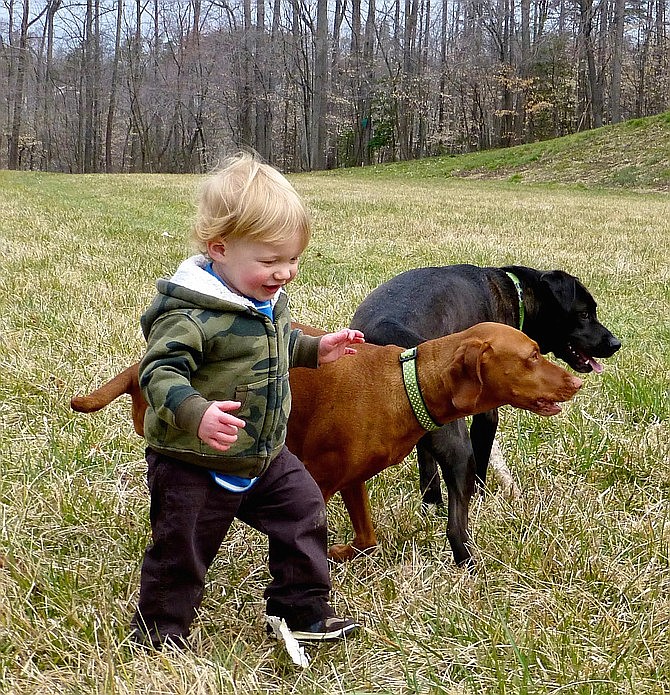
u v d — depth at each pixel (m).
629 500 3.95
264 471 2.80
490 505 3.86
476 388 3.06
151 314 2.65
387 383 3.18
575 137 34.41
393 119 52.47
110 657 2.54
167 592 2.77
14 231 12.15
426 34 56.84
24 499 3.64
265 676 2.76
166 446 2.69
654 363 5.74
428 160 39.84
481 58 49.50
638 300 7.92
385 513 3.82
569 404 5.01
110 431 4.44
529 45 49.06
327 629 2.84
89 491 3.79
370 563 3.41
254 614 3.08
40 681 2.58
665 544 3.49
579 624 2.97
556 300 4.81
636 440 4.46
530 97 47.53
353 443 3.17
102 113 60.44
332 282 8.26
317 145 49.41
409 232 12.95
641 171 28.11
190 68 55.38
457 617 2.97
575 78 49.91
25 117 60.84
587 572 3.31
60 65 62.09
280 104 56.31
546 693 2.59
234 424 2.44
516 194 24.64
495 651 2.75
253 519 2.89
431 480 3.96
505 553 3.45
